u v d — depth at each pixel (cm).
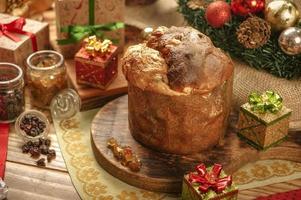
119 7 117
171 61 94
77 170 100
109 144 100
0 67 109
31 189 97
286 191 98
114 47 112
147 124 98
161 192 97
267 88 106
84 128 108
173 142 98
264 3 105
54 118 110
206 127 97
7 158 102
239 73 109
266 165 103
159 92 93
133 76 94
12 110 108
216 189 89
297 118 105
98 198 95
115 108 108
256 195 97
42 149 103
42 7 131
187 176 92
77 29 116
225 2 108
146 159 99
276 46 105
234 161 99
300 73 106
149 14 128
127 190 97
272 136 101
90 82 111
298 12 104
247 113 100
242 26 103
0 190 93
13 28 114
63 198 96
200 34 98
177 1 119
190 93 93
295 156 103
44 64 112
